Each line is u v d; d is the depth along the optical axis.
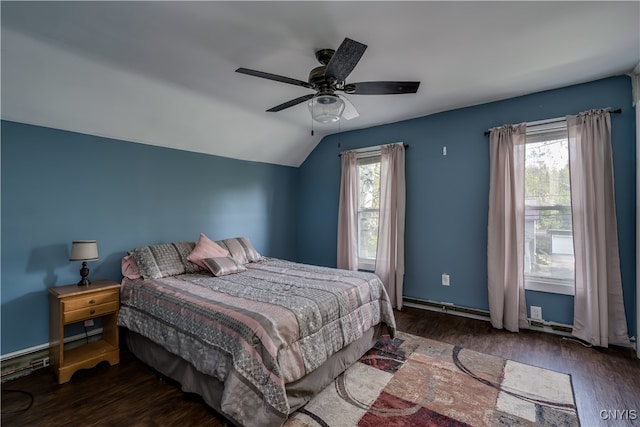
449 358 2.53
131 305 2.59
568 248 2.97
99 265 2.92
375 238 4.30
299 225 5.15
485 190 3.40
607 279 2.68
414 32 1.99
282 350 1.74
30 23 1.83
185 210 3.65
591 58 2.38
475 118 3.45
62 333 2.26
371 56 2.31
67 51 2.14
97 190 2.92
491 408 1.88
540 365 2.39
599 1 1.71
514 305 3.06
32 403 1.98
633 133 2.65
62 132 2.69
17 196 2.45
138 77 2.56
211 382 1.84
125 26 1.88
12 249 2.42
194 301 2.13
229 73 2.54
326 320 2.13
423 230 3.82
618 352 2.59
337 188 4.67
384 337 2.96
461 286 3.56
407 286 3.94
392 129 4.08
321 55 2.20
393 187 3.91
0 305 2.36
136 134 3.12
